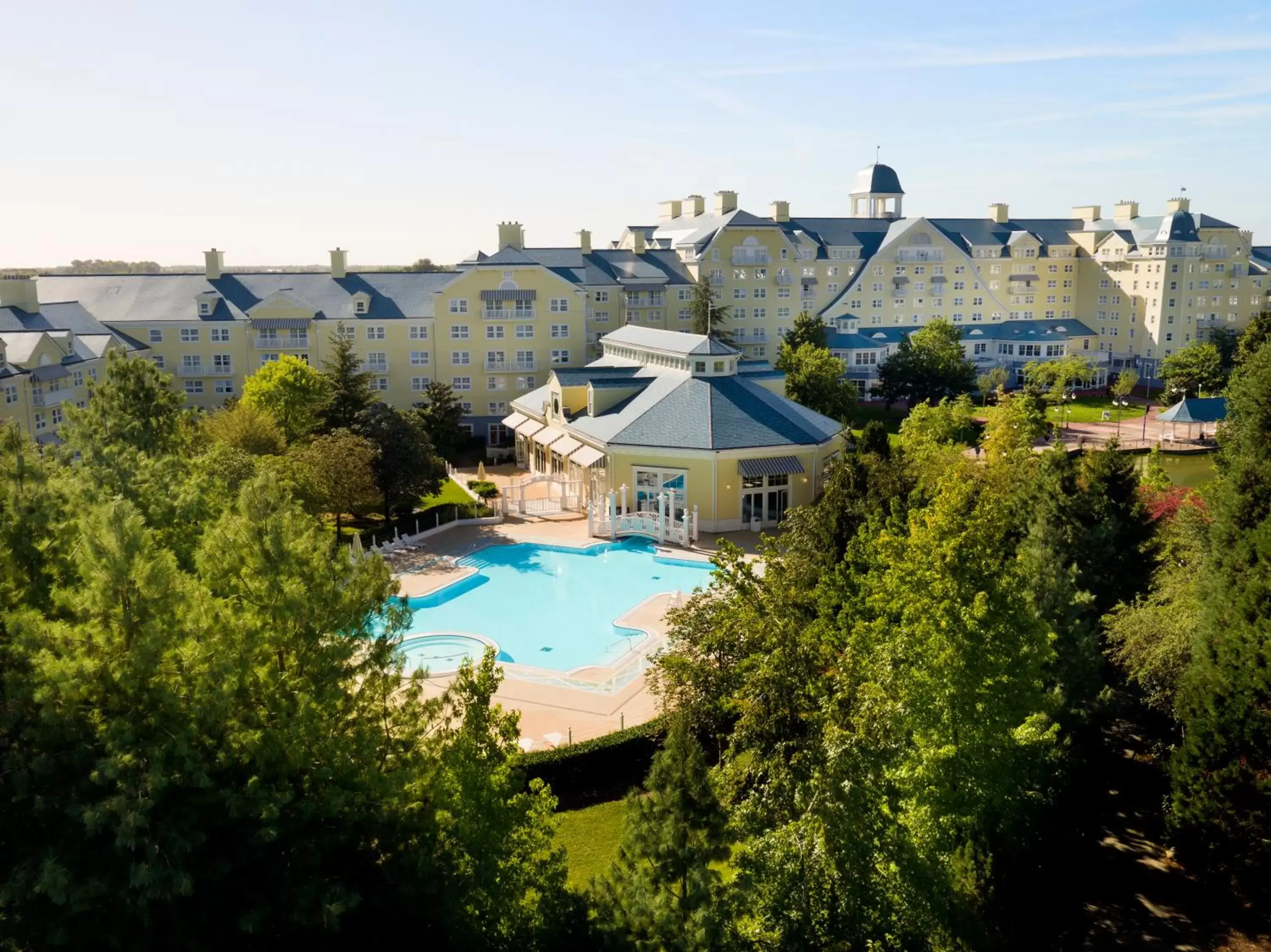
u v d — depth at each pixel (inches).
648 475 2930.6
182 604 874.8
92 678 810.2
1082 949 1143.0
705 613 1355.8
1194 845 1263.5
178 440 2244.1
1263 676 1190.9
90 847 793.6
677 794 807.1
